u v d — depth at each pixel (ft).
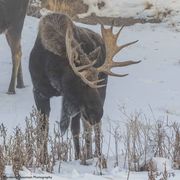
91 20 203.51
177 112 117.29
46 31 82.33
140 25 199.00
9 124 100.42
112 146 86.94
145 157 68.69
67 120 78.43
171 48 170.09
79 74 76.02
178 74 145.28
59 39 81.41
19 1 129.70
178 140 72.02
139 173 63.67
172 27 196.03
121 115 111.55
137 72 145.69
